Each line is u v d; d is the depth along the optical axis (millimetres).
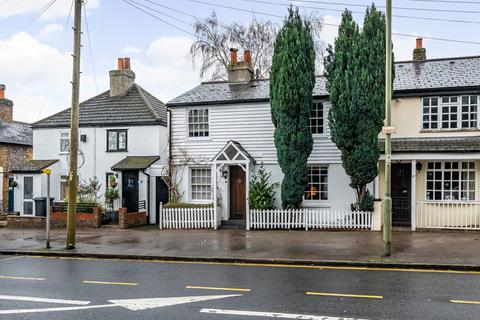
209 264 13508
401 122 20188
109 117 26125
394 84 20703
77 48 16141
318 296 9406
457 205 18984
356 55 18219
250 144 22219
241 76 24594
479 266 11992
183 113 23281
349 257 13398
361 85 18031
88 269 12953
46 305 9062
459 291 9758
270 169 21922
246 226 20422
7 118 34188
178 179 23266
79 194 24797
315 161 21156
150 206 24297
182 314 8312
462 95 19469
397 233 18094
